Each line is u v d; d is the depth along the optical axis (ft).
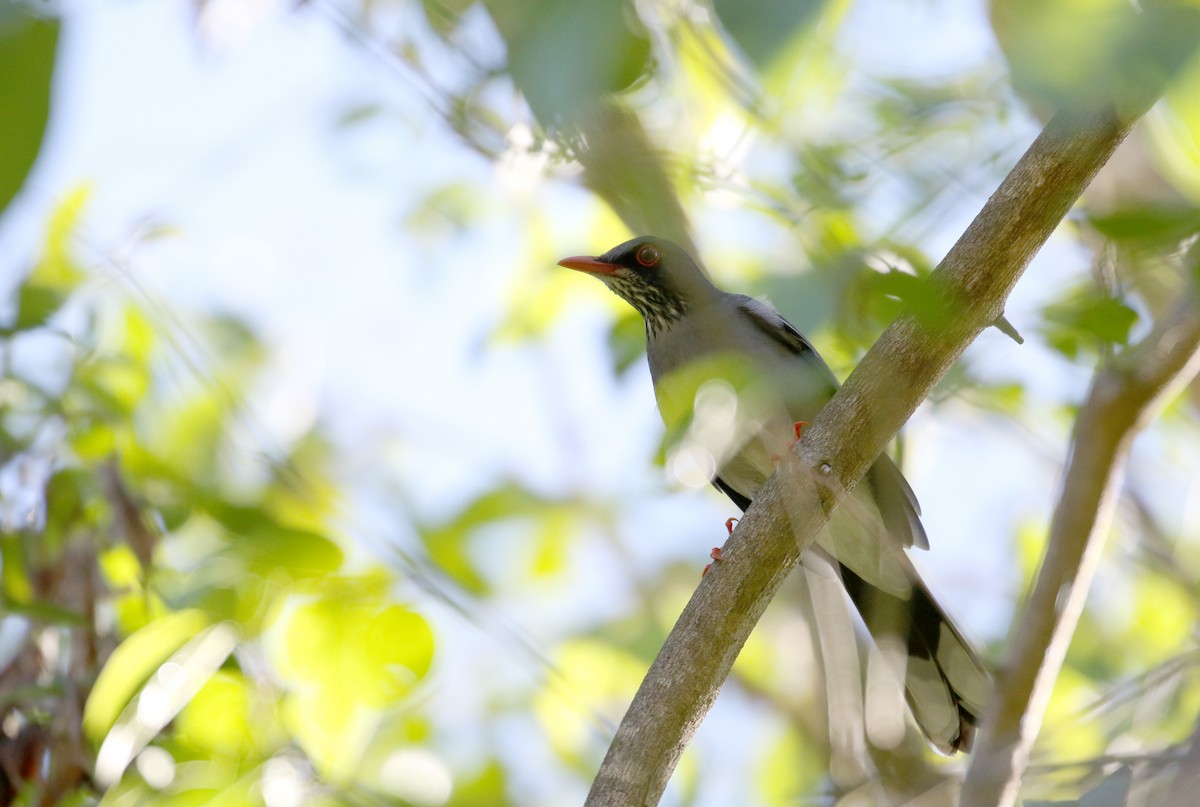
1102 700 23.75
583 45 11.63
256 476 33.14
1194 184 21.57
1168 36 11.97
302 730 28.94
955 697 32.30
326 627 29.17
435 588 31.04
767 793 37.70
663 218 20.92
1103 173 26.40
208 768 28.19
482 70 19.15
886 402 22.63
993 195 21.34
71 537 30.68
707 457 20.26
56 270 33.35
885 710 25.26
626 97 18.66
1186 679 24.27
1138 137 26.09
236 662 28.99
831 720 23.99
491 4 12.09
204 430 33.37
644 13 15.12
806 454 22.99
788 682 39.06
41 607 28.53
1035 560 38.91
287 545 28.89
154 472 32.01
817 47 17.46
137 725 27.30
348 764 29.17
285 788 27.89
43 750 28.78
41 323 31.91
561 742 39.65
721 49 17.21
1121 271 21.20
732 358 20.43
